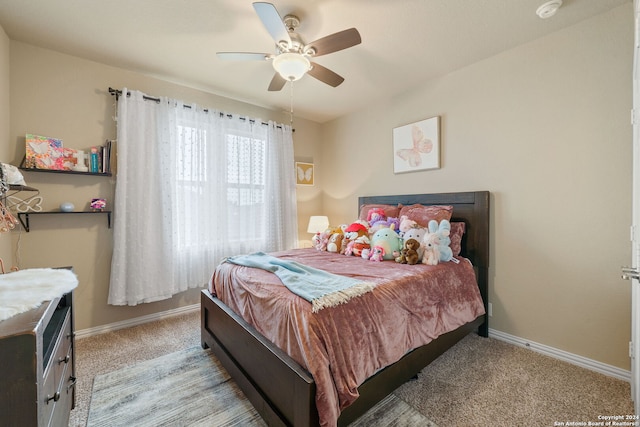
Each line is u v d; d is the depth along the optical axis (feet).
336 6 5.73
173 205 9.13
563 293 6.66
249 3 5.70
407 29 6.53
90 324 8.02
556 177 6.72
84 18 6.15
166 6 5.79
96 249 8.09
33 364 2.48
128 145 8.26
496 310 7.76
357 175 12.10
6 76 6.67
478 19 6.18
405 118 10.12
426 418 4.77
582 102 6.33
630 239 5.73
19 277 3.88
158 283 8.75
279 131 11.89
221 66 8.32
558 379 5.87
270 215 11.52
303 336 3.89
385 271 6.19
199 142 9.64
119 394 5.42
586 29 6.24
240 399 5.32
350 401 3.81
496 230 7.77
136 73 8.70
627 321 5.82
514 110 7.38
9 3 5.65
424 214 8.27
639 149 4.27
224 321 6.11
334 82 7.11
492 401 5.19
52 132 7.42
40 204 7.27
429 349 5.62
